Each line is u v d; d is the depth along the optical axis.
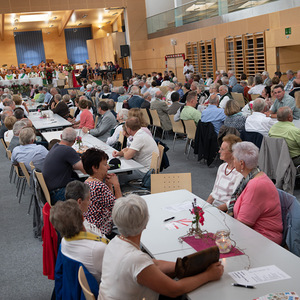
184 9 17.73
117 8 22.52
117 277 1.95
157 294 2.00
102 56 26.50
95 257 2.32
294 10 11.65
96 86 15.23
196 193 5.62
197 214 2.57
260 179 2.83
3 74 21.30
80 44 30.97
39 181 4.20
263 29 12.97
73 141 4.56
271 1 12.48
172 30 19.19
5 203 5.99
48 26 29.12
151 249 2.46
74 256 2.34
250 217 2.78
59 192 4.25
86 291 1.89
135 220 1.98
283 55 12.76
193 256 2.01
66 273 2.34
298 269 2.11
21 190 5.94
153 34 21.58
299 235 2.72
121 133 6.07
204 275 2.03
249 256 2.28
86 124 8.09
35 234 4.63
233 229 2.67
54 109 10.33
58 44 30.70
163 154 5.09
